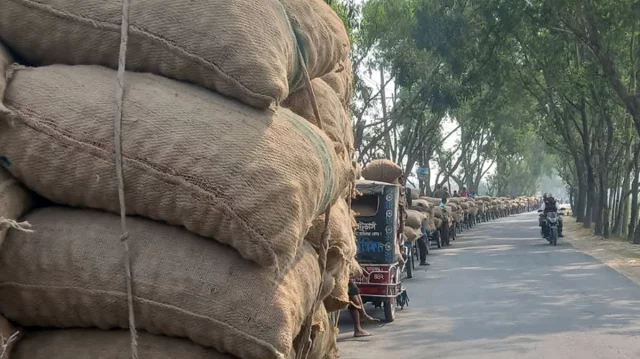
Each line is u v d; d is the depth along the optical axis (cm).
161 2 277
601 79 2441
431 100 3209
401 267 1163
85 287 263
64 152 260
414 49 3206
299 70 323
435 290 1367
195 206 256
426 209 2248
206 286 261
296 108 395
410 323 1025
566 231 3631
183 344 273
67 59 289
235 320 260
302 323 318
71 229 269
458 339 897
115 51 280
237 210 255
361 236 1062
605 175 3097
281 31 293
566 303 1176
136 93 268
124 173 258
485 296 1271
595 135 3559
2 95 265
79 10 277
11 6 281
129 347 271
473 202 4259
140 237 267
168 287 261
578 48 2730
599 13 2055
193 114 266
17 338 276
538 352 811
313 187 280
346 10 2128
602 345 845
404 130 4388
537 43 2789
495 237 3189
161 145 258
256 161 262
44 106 264
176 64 277
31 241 267
